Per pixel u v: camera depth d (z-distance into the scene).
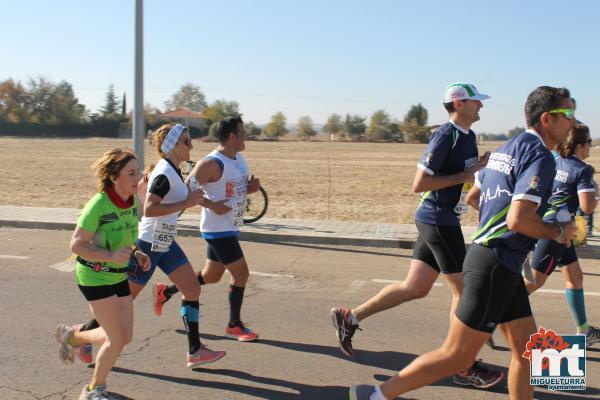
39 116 83.88
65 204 14.80
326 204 15.61
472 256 3.45
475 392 4.45
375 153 42.88
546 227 3.24
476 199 4.27
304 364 4.98
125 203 4.01
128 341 4.09
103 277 3.98
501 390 4.48
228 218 5.27
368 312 5.02
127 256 3.90
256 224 11.41
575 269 5.22
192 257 9.14
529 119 3.41
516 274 3.36
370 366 4.94
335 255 9.36
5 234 10.72
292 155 39.19
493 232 3.36
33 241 10.09
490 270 3.34
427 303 6.71
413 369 3.53
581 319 5.24
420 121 76.19
